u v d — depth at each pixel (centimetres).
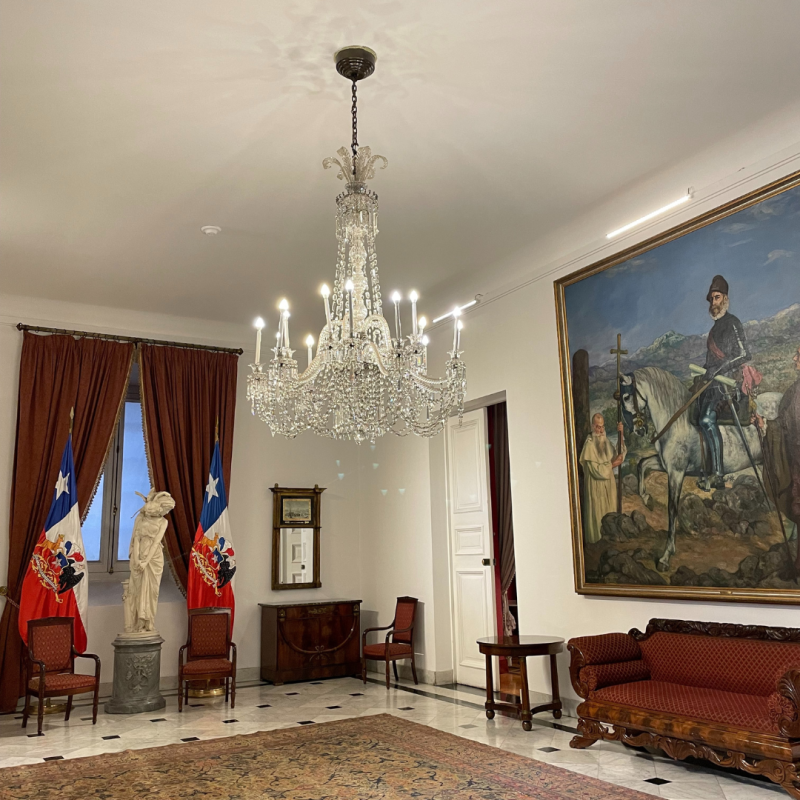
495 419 884
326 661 892
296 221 634
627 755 520
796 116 495
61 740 605
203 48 413
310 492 970
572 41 417
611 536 607
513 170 562
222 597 844
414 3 384
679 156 550
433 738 581
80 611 762
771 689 466
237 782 478
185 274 758
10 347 810
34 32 396
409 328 939
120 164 536
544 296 707
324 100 465
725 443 525
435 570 859
